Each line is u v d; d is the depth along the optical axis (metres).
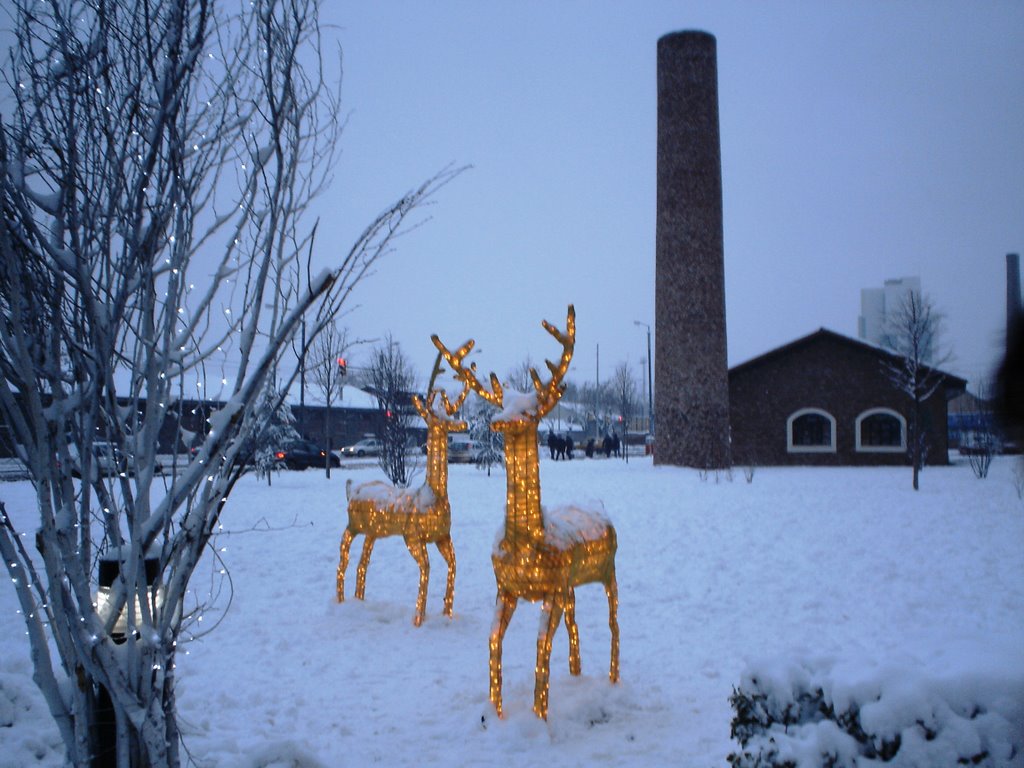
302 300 3.17
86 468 2.98
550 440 40.53
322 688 5.66
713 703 5.32
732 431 32.31
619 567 10.02
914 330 21.45
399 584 9.12
